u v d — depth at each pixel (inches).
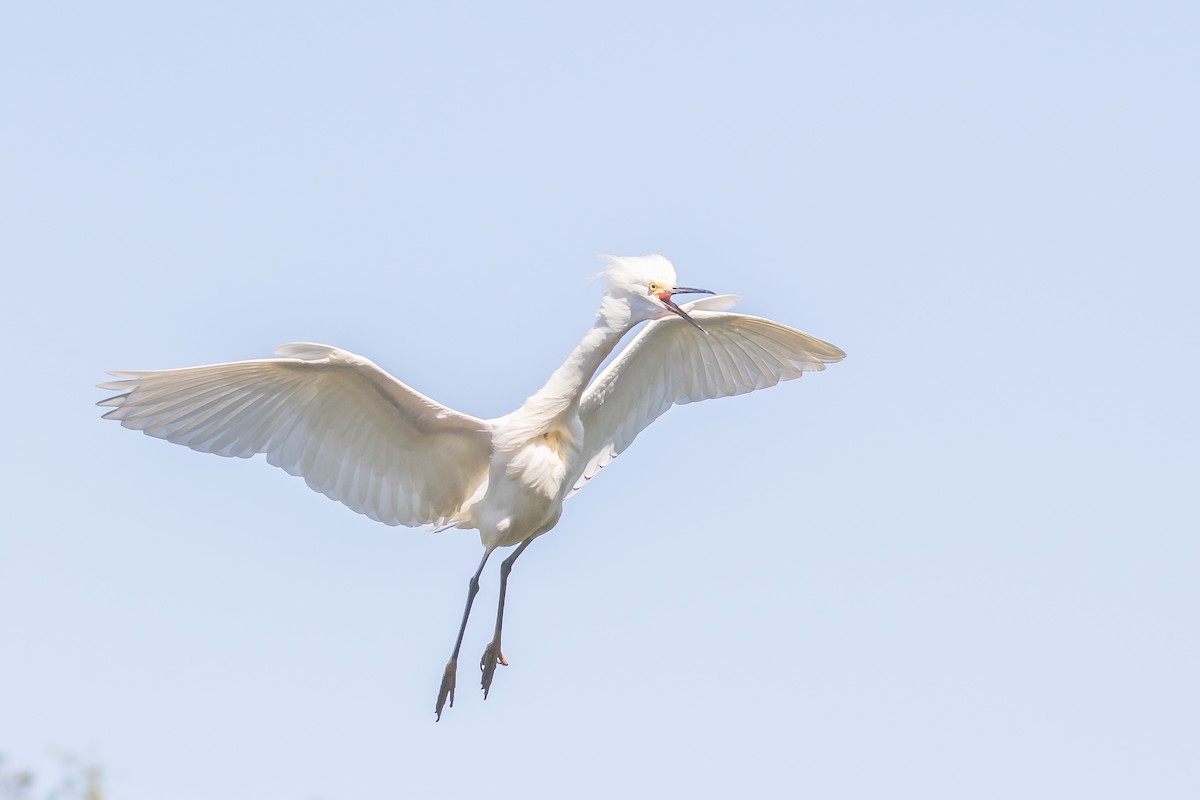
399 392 557.3
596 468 634.2
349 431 567.8
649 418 642.2
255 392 544.4
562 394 584.1
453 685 574.2
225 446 551.2
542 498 582.6
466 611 581.0
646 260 597.9
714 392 648.4
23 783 588.4
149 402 530.0
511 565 596.4
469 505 596.7
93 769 594.2
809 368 646.5
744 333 635.5
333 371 546.9
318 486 570.9
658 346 629.3
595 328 588.7
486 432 580.1
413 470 585.0
